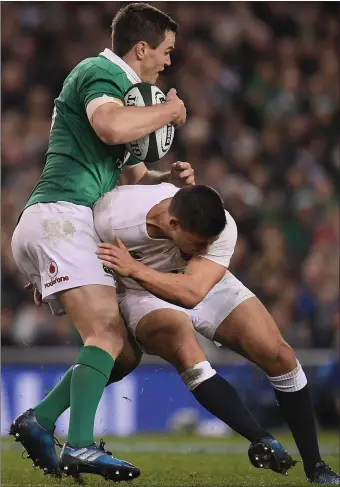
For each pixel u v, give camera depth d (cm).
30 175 4419
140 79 1717
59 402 1677
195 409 3272
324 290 3859
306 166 4547
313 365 3447
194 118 4728
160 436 3166
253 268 3922
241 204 4166
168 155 4331
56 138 1648
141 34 1697
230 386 1653
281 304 3775
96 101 1584
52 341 3603
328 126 4784
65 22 5175
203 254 1538
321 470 1675
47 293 1590
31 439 1664
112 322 1574
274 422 3300
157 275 1492
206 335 1719
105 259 1489
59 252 1575
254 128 4819
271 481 1677
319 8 5362
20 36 5088
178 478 1744
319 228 4200
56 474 1673
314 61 5166
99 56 1714
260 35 5234
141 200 1579
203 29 5216
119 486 1560
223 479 1723
